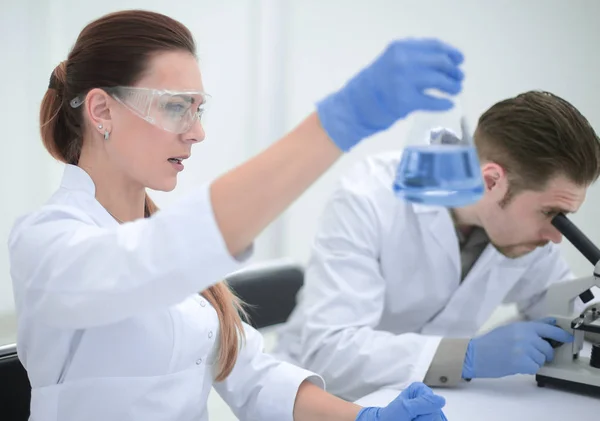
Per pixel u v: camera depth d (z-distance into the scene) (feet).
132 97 3.06
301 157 2.43
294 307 6.64
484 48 9.02
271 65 9.84
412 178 2.53
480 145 4.79
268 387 3.96
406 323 5.79
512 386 4.55
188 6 8.89
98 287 2.54
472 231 5.55
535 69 8.79
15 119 7.82
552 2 8.55
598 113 8.54
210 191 2.48
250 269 6.32
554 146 4.36
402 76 2.28
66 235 2.82
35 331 3.22
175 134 3.15
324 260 5.30
